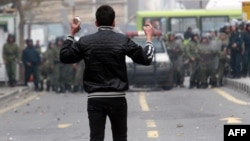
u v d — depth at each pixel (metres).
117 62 14.97
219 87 51.16
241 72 52.00
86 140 24.19
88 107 15.03
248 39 51.19
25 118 32.44
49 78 52.66
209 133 25.00
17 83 57.22
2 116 33.75
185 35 66.69
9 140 24.86
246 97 41.16
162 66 49.19
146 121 29.27
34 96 47.59
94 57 14.97
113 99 14.90
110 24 15.27
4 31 55.66
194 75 50.91
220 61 51.22
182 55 52.19
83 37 15.20
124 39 15.09
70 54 15.09
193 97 41.75
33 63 53.44
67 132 26.52
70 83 50.91
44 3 114.25
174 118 30.23
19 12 76.50
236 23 53.69
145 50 15.05
